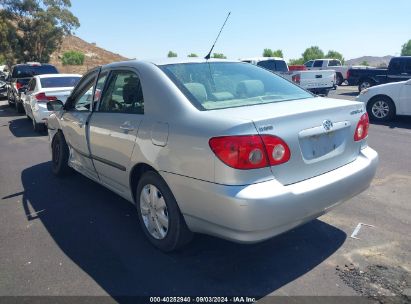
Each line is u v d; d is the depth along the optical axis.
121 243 3.80
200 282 3.12
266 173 2.82
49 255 3.61
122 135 3.78
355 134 3.53
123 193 4.16
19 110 14.28
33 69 15.59
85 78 5.01
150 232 3.71
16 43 37.00
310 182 3.05
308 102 3.51
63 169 5.87
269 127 2.84
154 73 3.60
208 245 3.69
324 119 3.20
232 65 4.14
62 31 39.16
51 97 9.76
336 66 25.75
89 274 3.27
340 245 3.63
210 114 3.05
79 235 4.00
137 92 3.74
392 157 6.54
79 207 4.76
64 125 5.36
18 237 3.99
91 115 4.47
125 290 3.04
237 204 2.73
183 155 3.05
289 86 4.09
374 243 3.65
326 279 3.10
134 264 3.41
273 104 3.38
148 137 3.42
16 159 7.32
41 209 4.73
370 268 3.24
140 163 3.61
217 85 3.67
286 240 3.75
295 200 2.87
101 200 4.98
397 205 4.52
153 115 3.43
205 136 2.89
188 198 3.09
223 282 3.11
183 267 3.34
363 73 19.25
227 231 2.89
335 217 4.23
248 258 3.45
